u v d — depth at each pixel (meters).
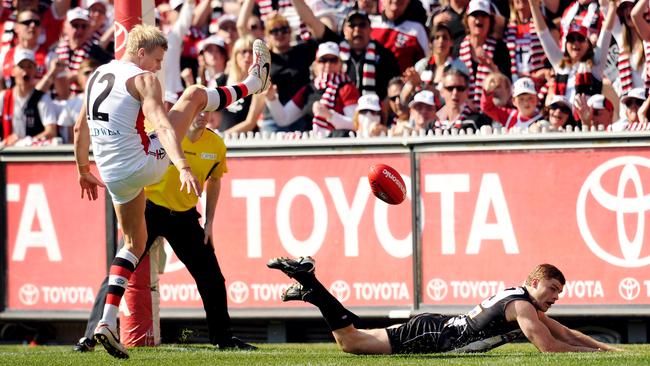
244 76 34.53
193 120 22.00
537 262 28.33
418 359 19.53
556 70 33.56
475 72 33.84
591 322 29.05
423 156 28.89
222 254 29.80
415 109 32.28
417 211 28.91
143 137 19.78
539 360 18.72
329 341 30.12
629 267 27.89
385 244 29.06
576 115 32.34
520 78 32.91
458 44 34.34
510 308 20.89
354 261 29.22
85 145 22.19
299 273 20.77
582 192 28.16
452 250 28.73
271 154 29.64
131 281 25.86
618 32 33.81
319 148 29.44
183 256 24.58
